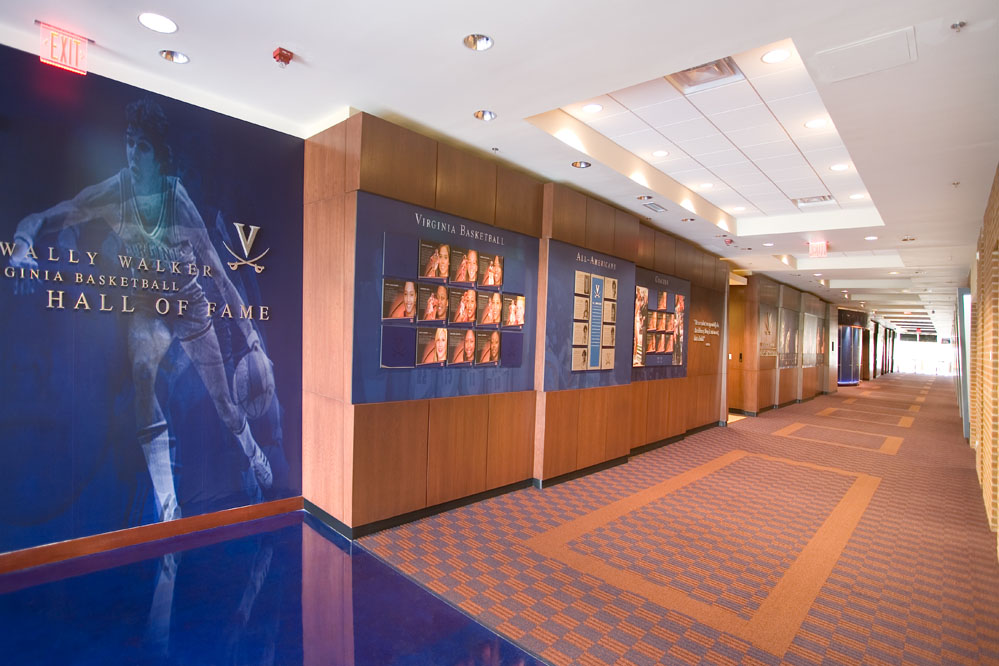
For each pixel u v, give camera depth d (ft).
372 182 13.85
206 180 13.94
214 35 10.88
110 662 8.60
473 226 16.74
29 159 11.25
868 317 90.12
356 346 13.85
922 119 13.02
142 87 12.76
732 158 19.22
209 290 14.05
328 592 11.14
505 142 16.26
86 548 12.25
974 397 30.53
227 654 8.91
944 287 47.88
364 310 13.98
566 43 10.63
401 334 14.82
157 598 10.61
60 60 10.86
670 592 11.80
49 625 9.55
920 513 18.13
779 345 47.52
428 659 8.99
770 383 46.24
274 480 15.42
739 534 15.55
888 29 9.47
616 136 17.52
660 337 28.14
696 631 10.25
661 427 28.55
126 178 12.60
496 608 10.76
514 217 18.07
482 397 17.26
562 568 12.75
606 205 22.03
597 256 21.67
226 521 14.49
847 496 19.89
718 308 35.19
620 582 12.16
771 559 13.83
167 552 12.69
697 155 19.06
